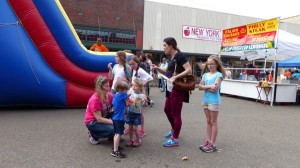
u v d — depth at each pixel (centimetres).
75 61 793
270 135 597
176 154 450
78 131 561
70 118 679
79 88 810
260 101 1198
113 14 2500
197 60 2888
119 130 432
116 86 436
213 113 461
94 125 469
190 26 2789
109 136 474
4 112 738
